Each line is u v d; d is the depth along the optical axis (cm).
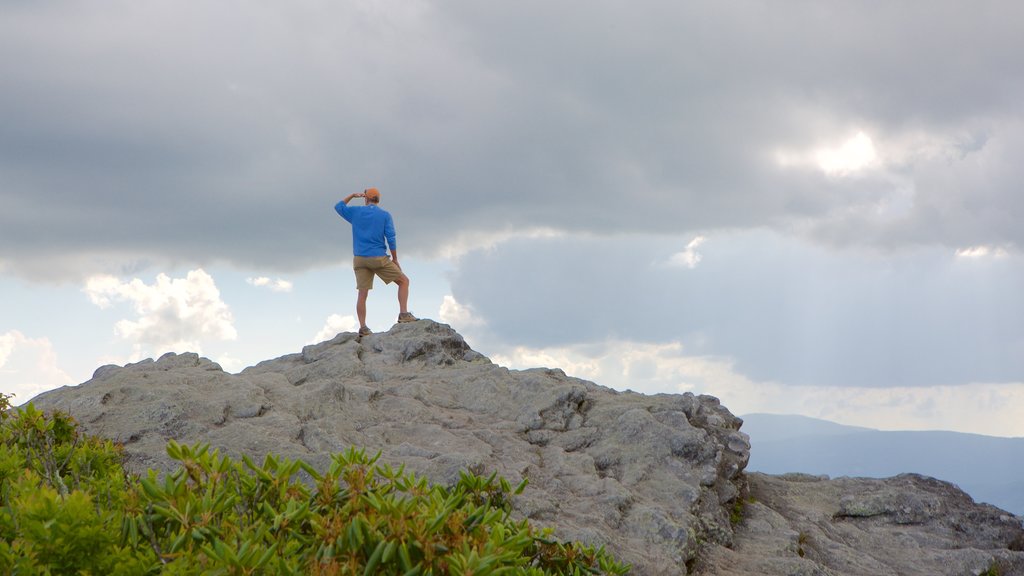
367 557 332
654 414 903
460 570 311
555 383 978
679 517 731
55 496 338
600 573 511
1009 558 875
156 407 791
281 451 723
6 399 685
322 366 1057
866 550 862
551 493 731
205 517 349
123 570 319
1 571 309
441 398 952
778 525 840
